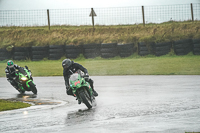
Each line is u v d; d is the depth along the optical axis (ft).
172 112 95.96
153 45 384.47
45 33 470.80
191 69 254.27
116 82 197.77
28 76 166.81
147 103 115.85
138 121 84.99
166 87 162.81
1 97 154.40
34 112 107.96
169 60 324.19
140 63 314.35
